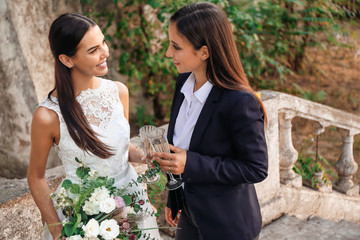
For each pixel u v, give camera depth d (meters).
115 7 5.23
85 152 1.73
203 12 1.56
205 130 1.66
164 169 1.65
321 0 6.23
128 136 1.86
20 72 3.52
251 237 1.80
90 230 1.46
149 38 5.46
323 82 8.20
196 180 1.66
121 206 1.57
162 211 2.95
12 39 3.44
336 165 4.11
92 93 1.76
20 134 3.54
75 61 1.63
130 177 1.93
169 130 1.87
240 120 1.57
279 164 3.51
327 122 3.71
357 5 7.12
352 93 7.84
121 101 1.95
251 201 1.84
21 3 3.48
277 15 6.13
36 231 2.16
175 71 5.36
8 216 2.07
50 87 3.86
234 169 1.62
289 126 3.40
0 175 3.48
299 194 3.57
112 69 5.54
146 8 5.47
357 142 6.60
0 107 3.42
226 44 1.59
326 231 3.23
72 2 4.05
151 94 6.09
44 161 1.72
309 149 6.35
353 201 4.11
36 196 1.73
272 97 3.14
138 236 1.69
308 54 8.45
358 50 9.02
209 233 1.76
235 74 1.62
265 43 6.62
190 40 1.55
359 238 3.19
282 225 3.26
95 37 1.61
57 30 1.58
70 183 1.61
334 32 6.97
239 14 5.02
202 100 1.69
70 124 1.67
